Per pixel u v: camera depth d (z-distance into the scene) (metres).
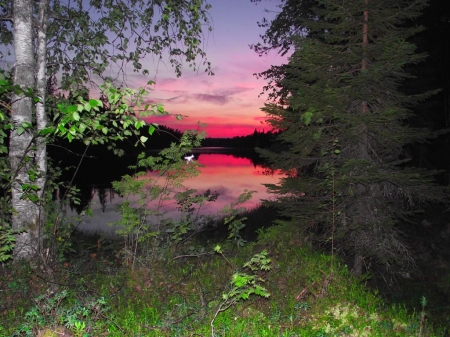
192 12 8.88
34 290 6.10
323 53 8.53
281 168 9.76
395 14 8.45
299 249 8.60
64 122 5.27
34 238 7.16
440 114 22.41
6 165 7.08
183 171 7.96
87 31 8.88
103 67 8.61
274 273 7.22
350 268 9.38
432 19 19.16
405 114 8.50
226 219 8.98
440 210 14.81
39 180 7.21
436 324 7.67
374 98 8.49
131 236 8.20
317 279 7.11
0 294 5.90
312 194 9.22
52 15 7.84
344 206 8.64
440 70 21.17
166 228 8.75
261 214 17.42
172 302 6.28
